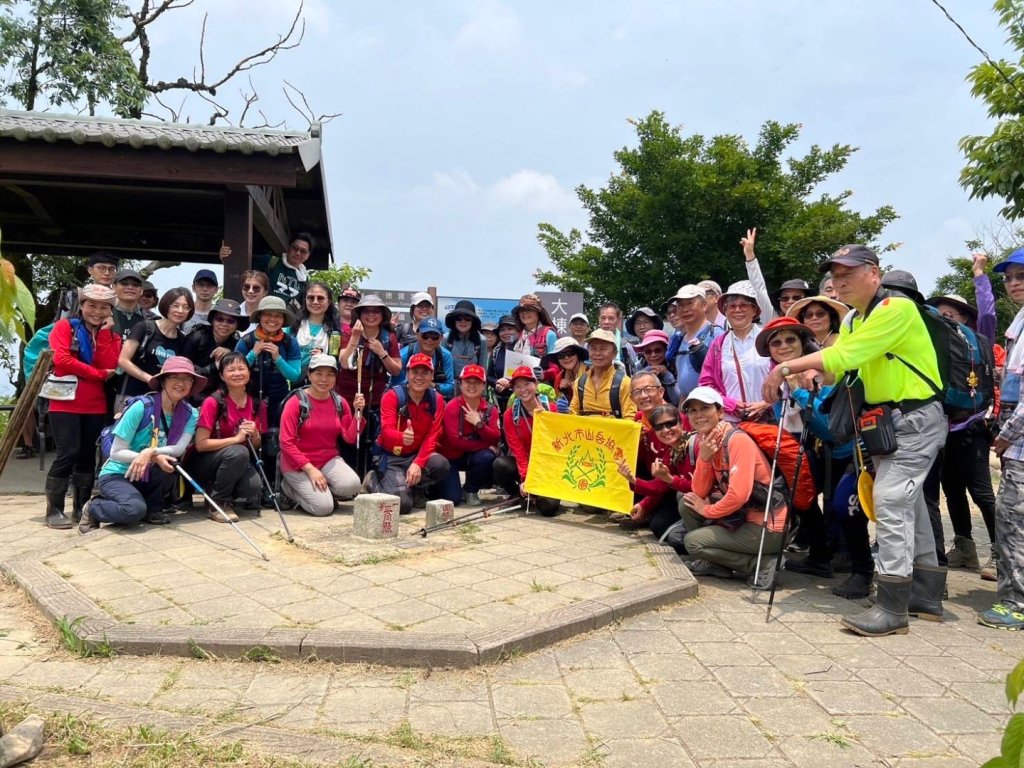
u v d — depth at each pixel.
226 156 6.89
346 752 2.65
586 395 6.74
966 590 5.12
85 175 6.82
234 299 7.54
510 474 7.05
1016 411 4.34
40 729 2.67
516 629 3.71
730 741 2.85
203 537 5.46
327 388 6.42
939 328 4.23
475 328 8.06
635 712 3.07
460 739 2.81
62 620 3.72
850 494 4.72
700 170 18.97
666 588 4.48
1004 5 6.22
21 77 13.42
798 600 4.67
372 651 3.47
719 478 5.03
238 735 2.76
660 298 20.38
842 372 4.05
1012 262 4.82
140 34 16.20
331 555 4.97
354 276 16.47
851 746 2.83
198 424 6.02
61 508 5.94
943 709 3.16
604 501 6.20
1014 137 6.51
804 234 18.03
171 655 3.52
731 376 5.67
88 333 5.97
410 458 6.84
